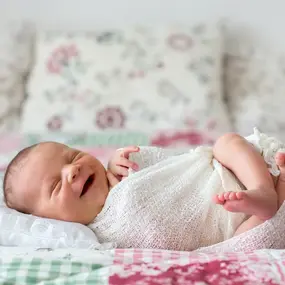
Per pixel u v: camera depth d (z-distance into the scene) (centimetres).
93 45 226
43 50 229
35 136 198
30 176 114
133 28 231
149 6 243
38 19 245
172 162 117
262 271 90
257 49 236
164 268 91
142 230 106
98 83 219
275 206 100
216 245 104
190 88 216
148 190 109
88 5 243
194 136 198
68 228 107
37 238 108
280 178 106
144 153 125
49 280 91
